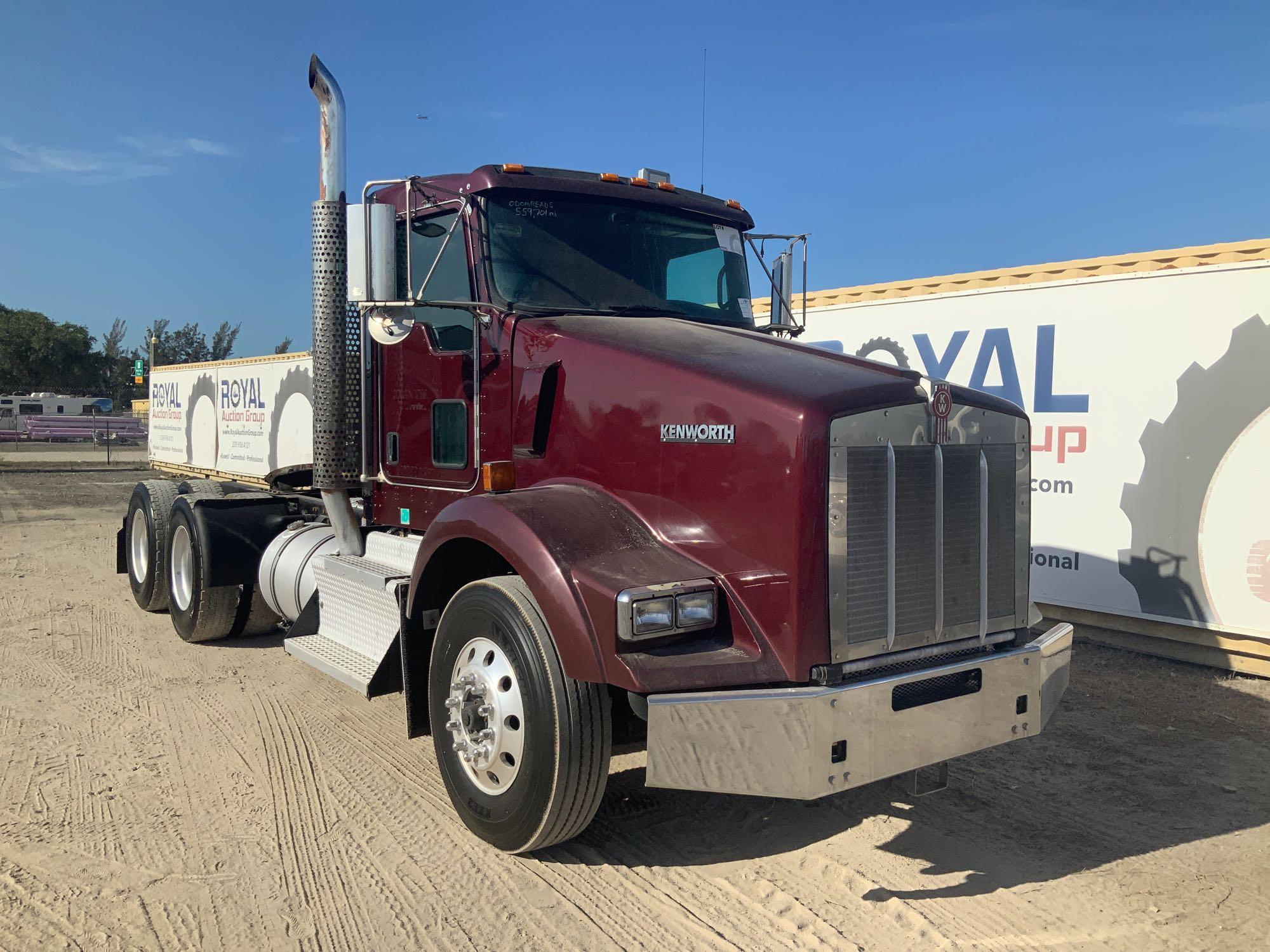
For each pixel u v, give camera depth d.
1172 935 3.15
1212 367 6.37
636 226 4.83
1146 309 6.69
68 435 43.97
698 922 3.21
